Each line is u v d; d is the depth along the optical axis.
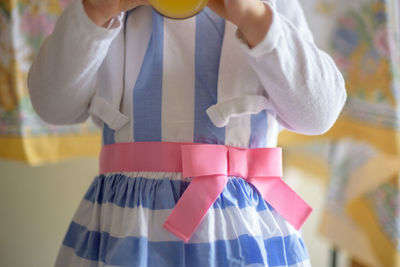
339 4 1.07
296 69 0.44
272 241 0.50
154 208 0.47
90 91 0.53
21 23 0.91
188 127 0.49
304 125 0.50
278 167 0.53
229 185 0.49
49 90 0.50
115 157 0.52
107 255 0.46
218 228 0.47
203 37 0.51
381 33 1.03
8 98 0.91
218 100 0.49
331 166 1.36
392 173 1.10
